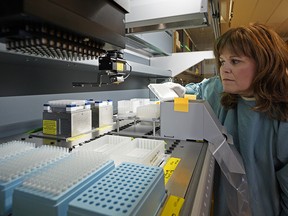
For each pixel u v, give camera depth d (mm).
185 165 788
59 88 1557
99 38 471
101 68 827
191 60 2670
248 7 2635
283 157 957
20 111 1279
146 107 1310
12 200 474
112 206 405
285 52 913
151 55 2801
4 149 754
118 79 1114
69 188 465
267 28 934
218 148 972
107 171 597
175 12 1091
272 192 1026
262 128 1005
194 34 3918
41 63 1205
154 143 944
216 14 1493
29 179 503
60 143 1033
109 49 597
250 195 1026
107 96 2146
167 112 1124
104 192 458
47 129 1174
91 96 1911
